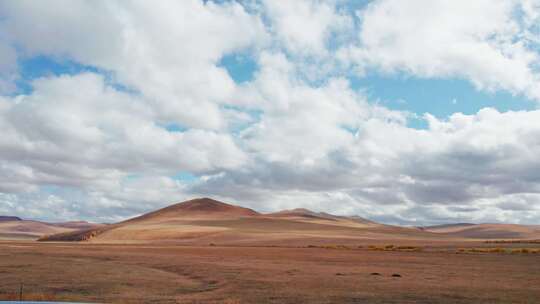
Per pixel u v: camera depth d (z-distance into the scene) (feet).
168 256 206.80
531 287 104.06
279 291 93.15
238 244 426.51
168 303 76.13
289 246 367.66
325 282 109.50
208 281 110.93
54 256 198.90
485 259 203.51
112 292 89.86
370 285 104.58
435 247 347.56
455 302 81.76
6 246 314.76
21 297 77.77
